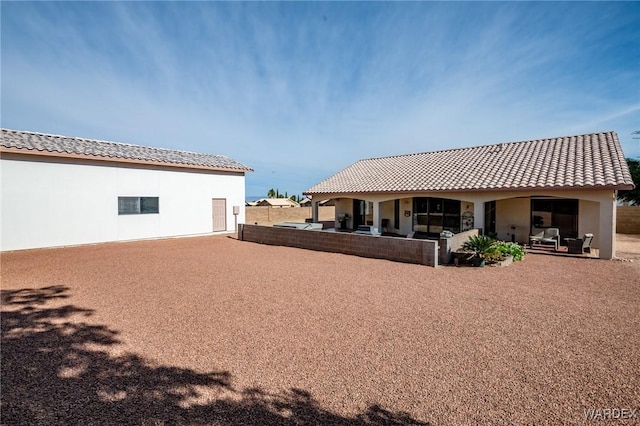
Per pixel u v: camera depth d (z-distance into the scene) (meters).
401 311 6.15
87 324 5.47
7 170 13.23
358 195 18.95
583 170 12.77
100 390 3.55
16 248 13.47
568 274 9.21
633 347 4.63
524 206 15.30
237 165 22.59
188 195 19.59
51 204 14.41
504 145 18.77
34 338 4.90
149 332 5.15
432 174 17.62
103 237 16.06
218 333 5.13
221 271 9.62
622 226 20.52
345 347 4.65
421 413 3.21
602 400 3.42
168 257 12.12
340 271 9.63
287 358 4.32
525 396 3.49
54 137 16.67
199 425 3.01
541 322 5.58
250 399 3.43
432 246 10.40
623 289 7.63
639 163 25.50
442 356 4.38
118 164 16.56
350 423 3.06
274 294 7.25
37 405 3.27
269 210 29.56
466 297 7.03
